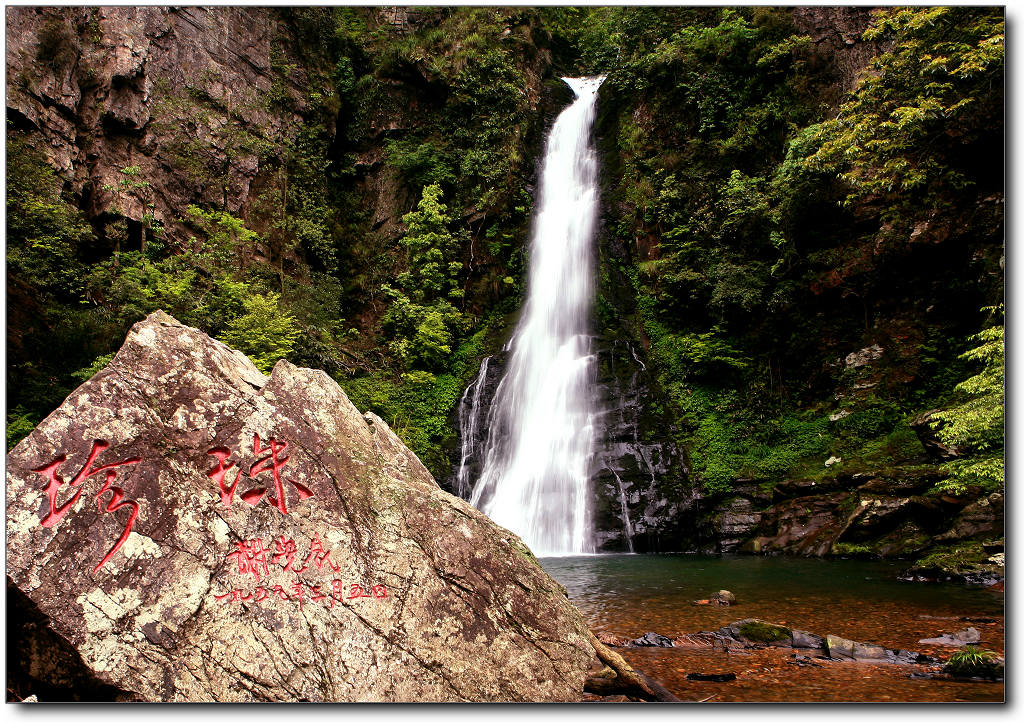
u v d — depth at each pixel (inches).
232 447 186.7
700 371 695.7
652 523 581.6
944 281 584.1
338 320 729.0
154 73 673.0
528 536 626.5
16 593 159.0
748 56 792.3
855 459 547.5
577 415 689.6
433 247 828.0
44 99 569.3
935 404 551.8
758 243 713.6
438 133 935.0
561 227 885.8
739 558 509.4
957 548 399.2
